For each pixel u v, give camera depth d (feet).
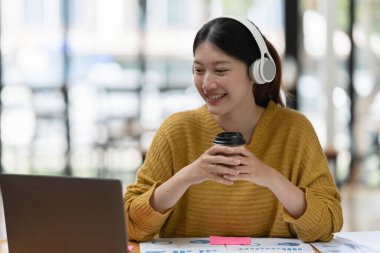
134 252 6.59
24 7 23.77
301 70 23.48
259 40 6.77
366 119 24.00
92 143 24.09
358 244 6.98
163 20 23.77
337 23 23.58
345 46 23.72
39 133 24.14
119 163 24.02
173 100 24.02
